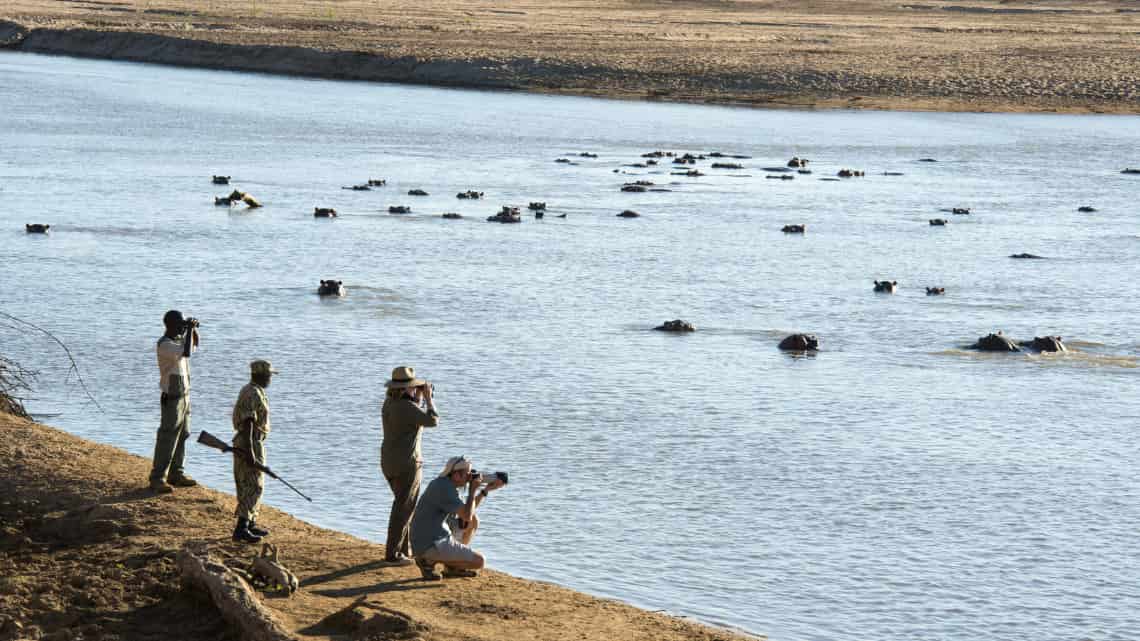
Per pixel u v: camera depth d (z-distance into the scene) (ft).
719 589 80.43
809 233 231.50
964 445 111.55
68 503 81.82
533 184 291.79
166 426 83.92
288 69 609.42
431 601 69.21
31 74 565.53
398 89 537.24
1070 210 266.16
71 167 299.99
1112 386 132.67
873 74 531.50
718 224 239.71
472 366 135.23
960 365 140.36
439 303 166.91
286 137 376.07
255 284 176.86
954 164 341.62
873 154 360.28
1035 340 148.05
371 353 139.85
